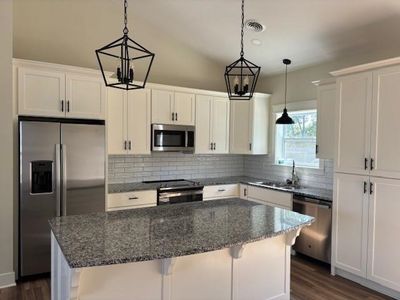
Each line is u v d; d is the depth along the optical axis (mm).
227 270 2207
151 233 1933
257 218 2340
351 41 3479
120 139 3941
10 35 3043
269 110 5008
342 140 3244
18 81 3129
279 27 3531
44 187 3209
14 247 3188
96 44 4062
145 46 4426
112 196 3717
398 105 2760
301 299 2830
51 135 3217
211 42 4402
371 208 2973
